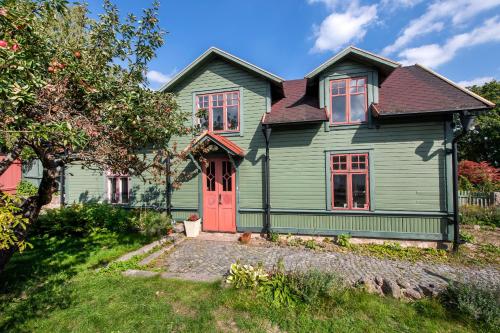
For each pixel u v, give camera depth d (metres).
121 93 3.90
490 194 9.80
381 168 6.66
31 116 3.02
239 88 7.84
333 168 7.07
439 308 3.25
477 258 5.53
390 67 6.41
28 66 2.62
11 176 12.81
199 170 8.06
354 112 6.96
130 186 8.84
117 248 5.99
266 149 7.31
